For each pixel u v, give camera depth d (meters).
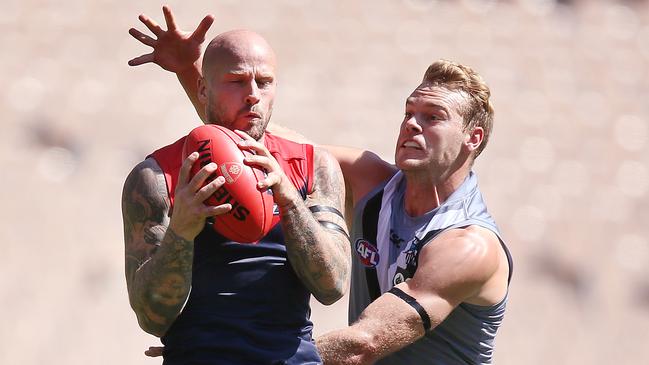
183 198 9.87
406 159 13.78
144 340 36.91
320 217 11.22
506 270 14.19
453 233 13.71
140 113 45.75
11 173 42.06
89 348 36.25
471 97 13.98
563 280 42.38
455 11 55.78
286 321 10.83
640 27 57.94
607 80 54.25
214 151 10.08
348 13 53.81
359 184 15.10
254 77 10.80
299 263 10.55
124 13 51.31
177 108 46.41
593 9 58.56
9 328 36.38
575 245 44.00
